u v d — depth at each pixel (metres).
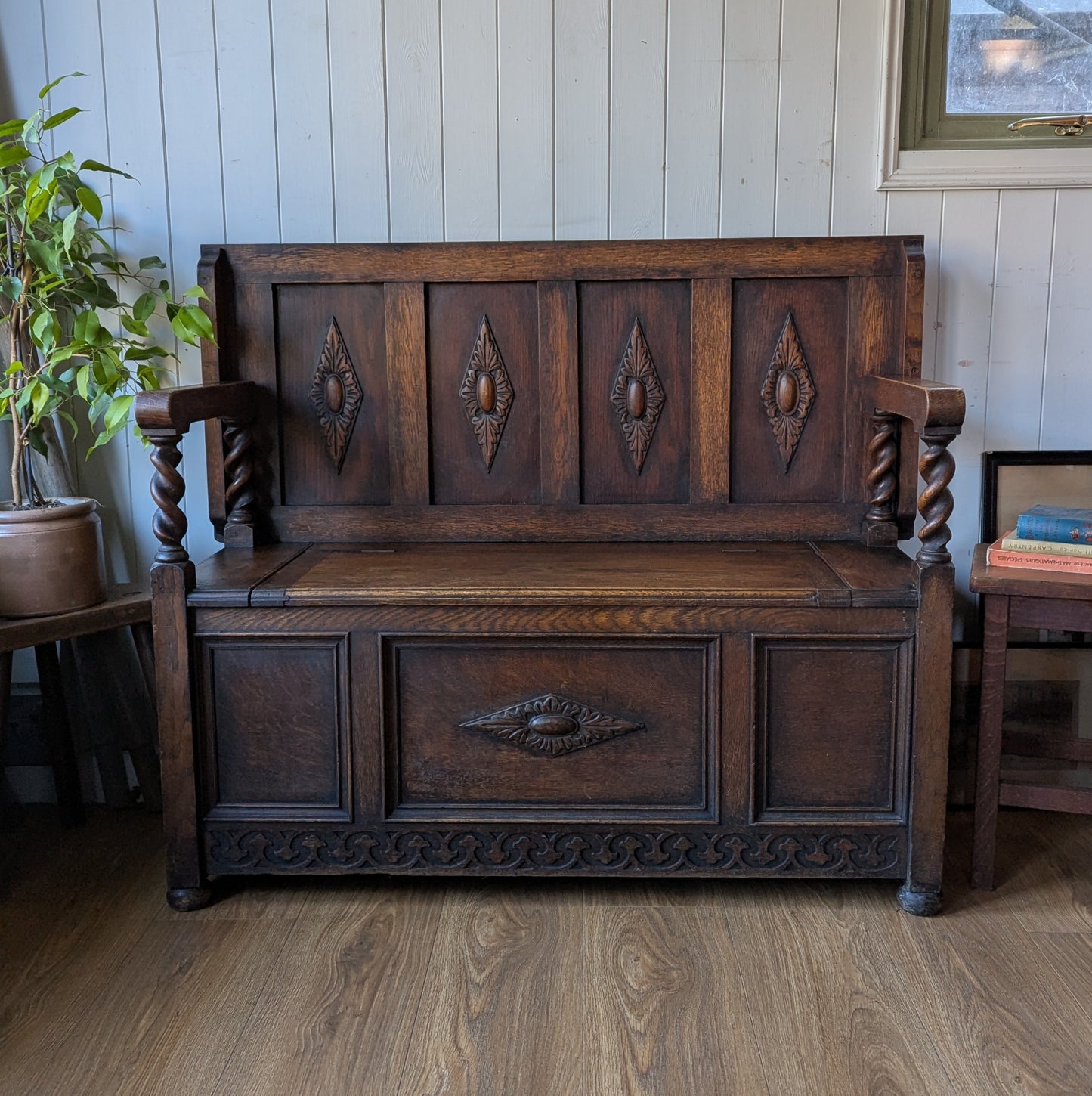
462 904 1.96
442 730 1.91
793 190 2.32
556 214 2.35
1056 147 2.30
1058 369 2.37
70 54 2.33
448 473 2.29
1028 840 2.20
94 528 2.14
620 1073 1.50
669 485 2.28
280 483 2.29
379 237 2.37
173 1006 1.66
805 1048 1.55
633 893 2.00
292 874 1.95
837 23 2.26
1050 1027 1.59
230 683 1.90
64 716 2.29
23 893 2.03
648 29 2.28
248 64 2.32
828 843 1.90
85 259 2.21
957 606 2.44
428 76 2.31
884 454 2.19
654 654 1.87
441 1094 1.46
